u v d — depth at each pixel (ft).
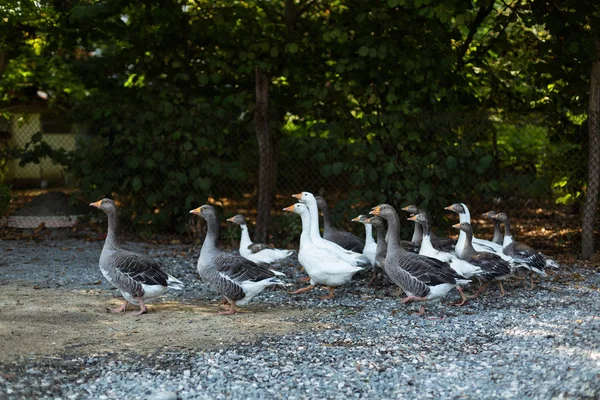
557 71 46.11
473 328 28.09
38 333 26.55
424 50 46.37
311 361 23.79
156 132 48.55
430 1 41.63
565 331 27.20
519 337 26.55
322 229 49.47
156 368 23.04
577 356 23.80
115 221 30.96
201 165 48.88
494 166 47.42
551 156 47.29
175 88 48.98
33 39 55.52
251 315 30.48
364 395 20.72
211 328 27.94
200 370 22.79
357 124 48.03
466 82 49.26
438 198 47.24
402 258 31.76
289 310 31.63
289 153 49.29
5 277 37.42
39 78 64.03
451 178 46.98
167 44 49.78
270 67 46.14
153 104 48.62
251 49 46.62
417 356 24.38
